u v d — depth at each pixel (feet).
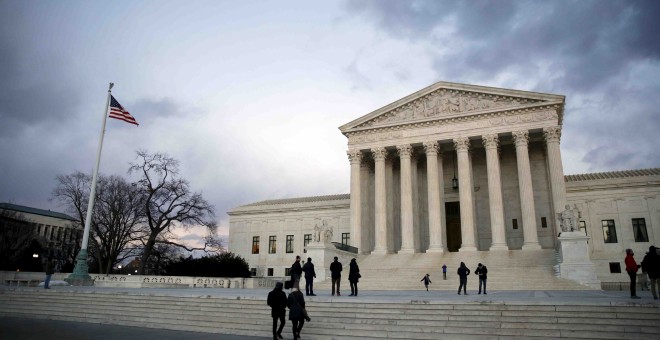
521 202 167.43
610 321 57.47
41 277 166.30
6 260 249.34
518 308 63.05
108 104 134.31
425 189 201.77
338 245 168.35
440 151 194.18
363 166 204.74
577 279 120.26
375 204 189.98
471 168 184.96
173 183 219.00
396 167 207.21
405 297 82.69
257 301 76.33
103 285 155.22
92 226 214.07
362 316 67.21
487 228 191.21
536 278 124.67
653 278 67.87
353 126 200.44
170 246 245.24
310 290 89.76
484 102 179.93
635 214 187.83
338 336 61.36
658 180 185.78
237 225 276.62
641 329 55.11
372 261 169.58
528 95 171.94
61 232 365.61
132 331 68.03
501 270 137.28
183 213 219.82
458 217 198.39
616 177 197.06
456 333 59.06
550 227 179.63
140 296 85.66
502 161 195.00
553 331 56.75
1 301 92.99
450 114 182.70
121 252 229.04
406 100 191.83
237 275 186.91
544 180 185.47
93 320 79.20
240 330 67.05
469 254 161.38
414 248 184.55
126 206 220.84
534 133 176.24
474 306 65.21
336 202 251.39
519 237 184.44
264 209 270.46
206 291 107.34
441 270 145.48
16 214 308.19
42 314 84.84
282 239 261.24
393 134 192.44
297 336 59.06
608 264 186.39
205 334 65.62
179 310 78.28
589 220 193.98
